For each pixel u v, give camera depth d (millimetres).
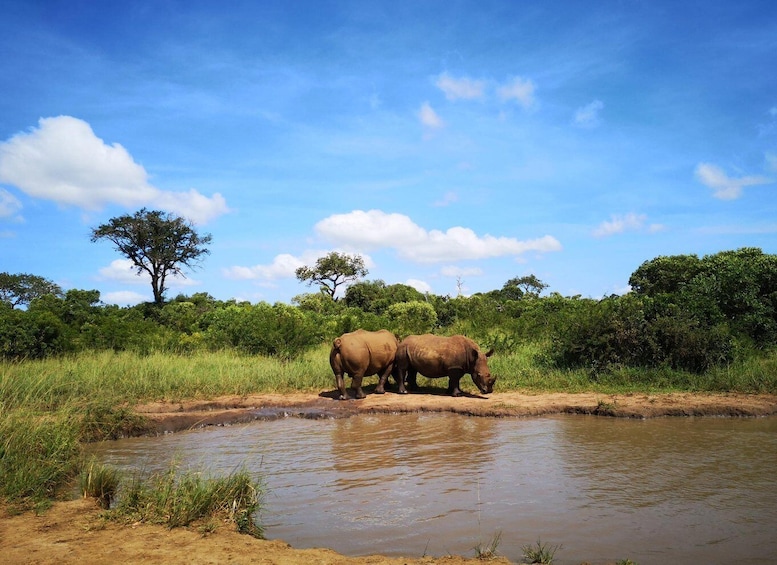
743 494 6863
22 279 54688
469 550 5344
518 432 10453
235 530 5648
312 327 22141
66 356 17031
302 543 5539
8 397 11344
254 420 11938
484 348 19516
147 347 19516
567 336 16641
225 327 22250
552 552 5289
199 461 8586
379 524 6012
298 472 7957
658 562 5086
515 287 51094
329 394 14344
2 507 6207
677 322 15602
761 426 10797
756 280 18672
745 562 5086
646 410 11828
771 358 15750
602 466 8109
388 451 9109
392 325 26766
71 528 5598
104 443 10078
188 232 53719
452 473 7828
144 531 5520
